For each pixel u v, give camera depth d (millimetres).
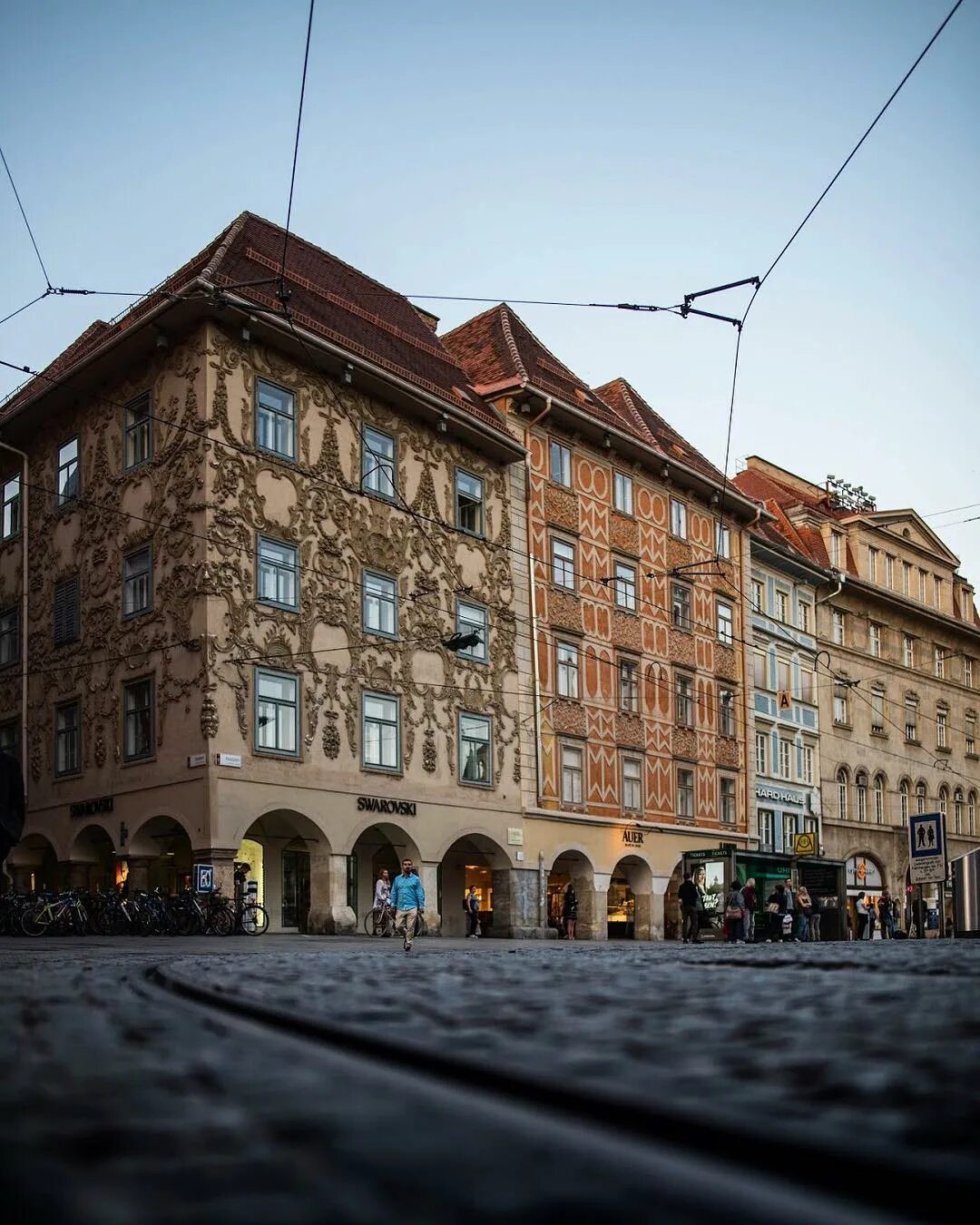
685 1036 4402
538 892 40406
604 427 44375
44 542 38188
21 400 40500
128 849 33344
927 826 35906
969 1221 2117
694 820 47781
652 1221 2084
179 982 7812
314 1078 3693
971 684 70812
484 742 39219
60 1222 2023
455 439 39625
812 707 57281
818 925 46531
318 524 35094
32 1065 3994
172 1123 2928
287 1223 2027
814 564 57000
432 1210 2135
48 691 37062
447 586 38656
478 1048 4148
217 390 33156
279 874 35562
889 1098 3115
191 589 32469
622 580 45625
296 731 33656
